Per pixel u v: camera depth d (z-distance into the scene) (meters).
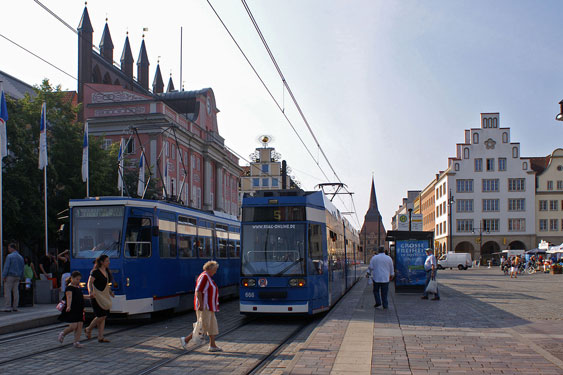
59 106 36.44
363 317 14.74
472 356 9.20
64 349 11.19
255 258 15.71
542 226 85.56
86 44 63.31
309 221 15.94
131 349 11.15
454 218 86.12
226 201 72.81
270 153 96.19
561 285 32.44
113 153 42.31
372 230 188.00
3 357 10.31
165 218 16.80
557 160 86.31
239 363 9.66
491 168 86.25
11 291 17.02
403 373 7.96
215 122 71.06
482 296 23.25
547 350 9.94
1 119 22.75
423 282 24.02
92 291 12.02
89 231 15.32
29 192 32.03
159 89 91.81
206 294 10.70
